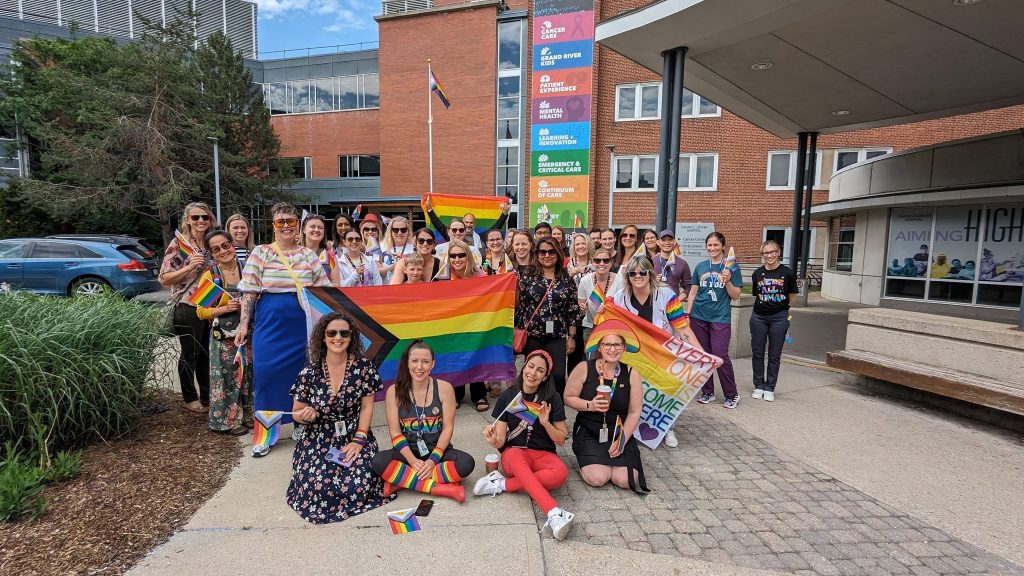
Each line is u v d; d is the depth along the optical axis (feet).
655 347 13.99
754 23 22.17
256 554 8.66
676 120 25.20
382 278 19.20
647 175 71.51
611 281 17.33
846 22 22.00
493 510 10.30
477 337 15.99
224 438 13.82
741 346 25.44
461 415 16.35
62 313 13.60
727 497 11.32
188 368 15.25
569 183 71.51
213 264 14.64
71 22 91.04
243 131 79.51
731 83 31.04
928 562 9.03
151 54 71.51
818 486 11.89
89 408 12.55
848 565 8.89
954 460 13.35
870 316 19.57
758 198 68.54
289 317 13.37
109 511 9.91
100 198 70.08
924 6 20.33
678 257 19.22
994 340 15.96
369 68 94.22
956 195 37.27
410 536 9.31
